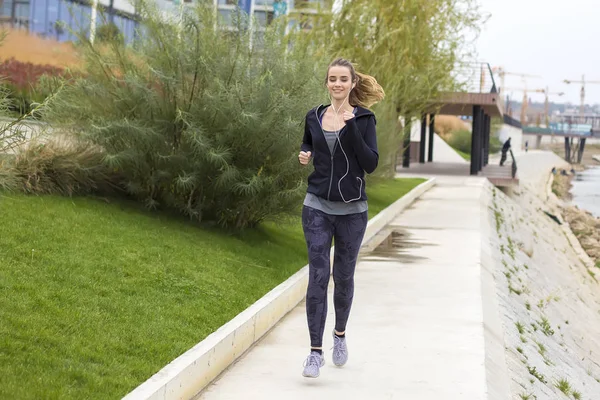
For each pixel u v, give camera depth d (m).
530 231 25.62
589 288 21.16
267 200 10.05
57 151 9.58
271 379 5.88
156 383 4.96
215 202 10.16
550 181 69.19
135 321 6.29
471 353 6.67
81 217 8.73
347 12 20.25
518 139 119.00
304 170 9.84
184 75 9.80
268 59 10.12
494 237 16.73
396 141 20.38
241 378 5.89
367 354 6.58
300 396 5.49
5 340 5.25
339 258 5.95
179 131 9.84
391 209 17.19
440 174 35.97
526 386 6.88
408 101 22.78
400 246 13.08
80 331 5.78
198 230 9.92
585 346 12.59
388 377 5.96
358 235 5.88
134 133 9.41
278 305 7.74
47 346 5.37
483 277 10.62
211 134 9.70
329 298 8.80
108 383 4.97
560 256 25.03
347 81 5.71
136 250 8.16
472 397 5.55
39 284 6.48
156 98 9.75
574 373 9.61
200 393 5.52
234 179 9.65
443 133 82.69
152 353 5.70
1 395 4.45
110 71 9.91
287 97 9.56
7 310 5.81
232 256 9.22
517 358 7.74
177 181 9.57
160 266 7.90
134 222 9.27
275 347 6.79
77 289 6.63
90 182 9.88
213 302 7.34
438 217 17.95
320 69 10.94
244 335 6.57
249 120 9.29
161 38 9.95
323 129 5.75
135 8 10.27
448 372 6.12
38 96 9.62
